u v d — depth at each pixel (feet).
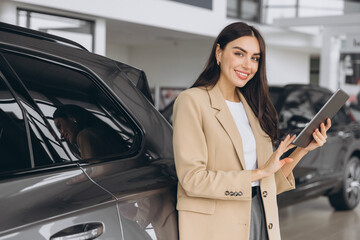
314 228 18.97
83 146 5.41
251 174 6.11
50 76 5.41
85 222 4.84
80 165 5.27
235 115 6.73
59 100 5.38
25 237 4.36
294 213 21.48
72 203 4.83
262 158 6.71
